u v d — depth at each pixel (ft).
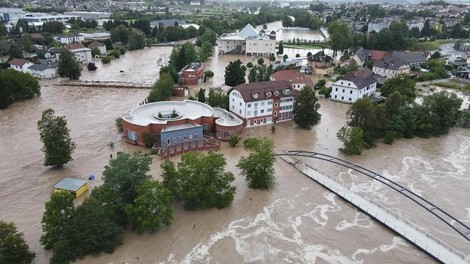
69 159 234.79
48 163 226.79
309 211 197.47
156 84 383.04
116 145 272.31
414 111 313.53
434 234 180.96
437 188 223.51
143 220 163.63
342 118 346.74
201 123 290.76
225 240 172.14
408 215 195.42
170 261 157.58
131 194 174.19
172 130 262.67
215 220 186.39
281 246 169.68
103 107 362.12
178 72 491.31
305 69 532.73
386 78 468.75
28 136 288.51
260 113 315.99
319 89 442.09
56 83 454.40
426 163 256.73
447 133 315.99
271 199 207.10
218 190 193.77
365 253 167.43
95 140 280.10
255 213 193.57
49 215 152.76
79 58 572.10
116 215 166.50
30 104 370.73
